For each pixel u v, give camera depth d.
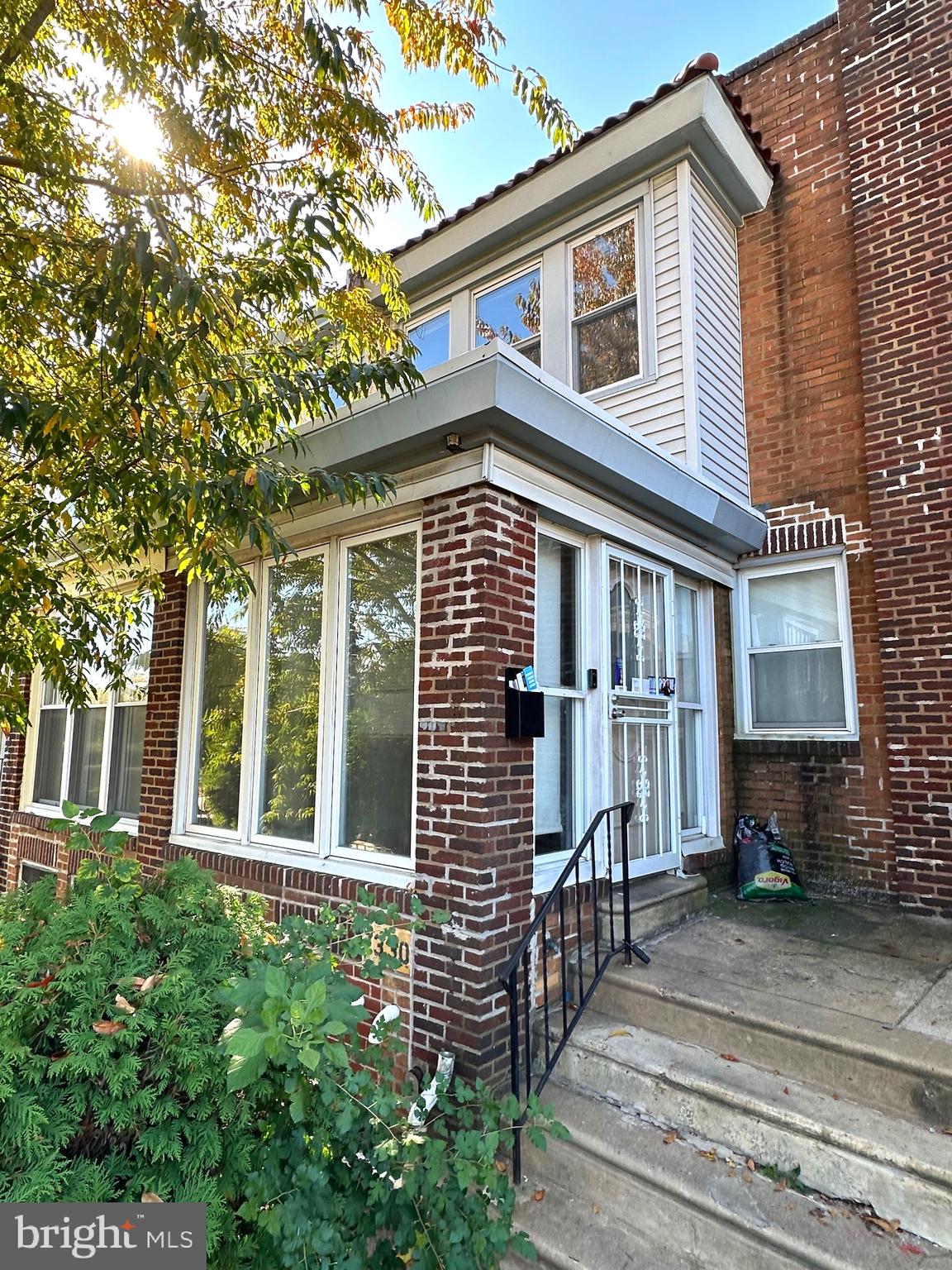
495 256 6.75
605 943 3.98
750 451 6.00
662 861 4.75
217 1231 1.70
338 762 4.19
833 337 5.66
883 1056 2.74
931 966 3.70
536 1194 2.71
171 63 3.23
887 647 5.04
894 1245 2.29
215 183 3.63
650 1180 2.66
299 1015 1.70
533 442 3.56
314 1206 1.74
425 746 3.53
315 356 3.46
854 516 5.40
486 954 3.17
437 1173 1.93
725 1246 2.39
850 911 4.75
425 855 3.46
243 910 2.41
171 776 5.31
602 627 4.32
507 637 3.48
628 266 5.85
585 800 4.20
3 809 7.67
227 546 4.75
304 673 4.55
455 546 3.54
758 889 5.02
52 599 4.14
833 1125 2.59
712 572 5.62
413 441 3.56
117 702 6.48
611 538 4.50
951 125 5.08
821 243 5.80
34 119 3.09
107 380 3.14
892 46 5.41
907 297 5.17
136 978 1.85
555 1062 3.11
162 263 2.41
